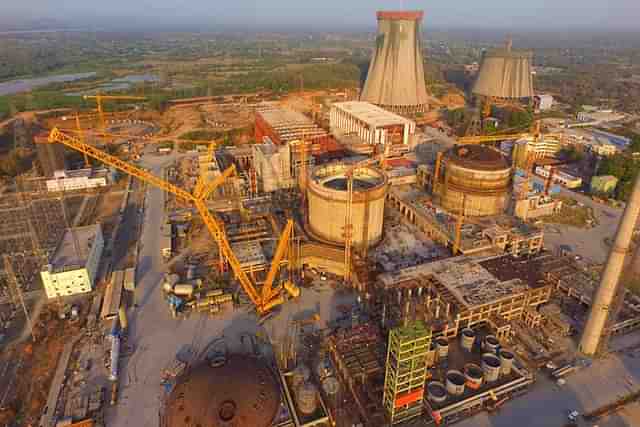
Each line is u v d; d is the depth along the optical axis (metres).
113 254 157.12
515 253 154.12
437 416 93.69
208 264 150.38
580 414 96.81
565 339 118.56
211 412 85.00
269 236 163.25
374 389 100.31
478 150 180.12
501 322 117.31
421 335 86.50
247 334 118.81
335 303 131.75
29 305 130.25
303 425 91.81
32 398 99.19
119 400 98.56
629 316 123.31
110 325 121.94
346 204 145.12
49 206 197.12
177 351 112.62
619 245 100.31
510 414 96.75
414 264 144.88
